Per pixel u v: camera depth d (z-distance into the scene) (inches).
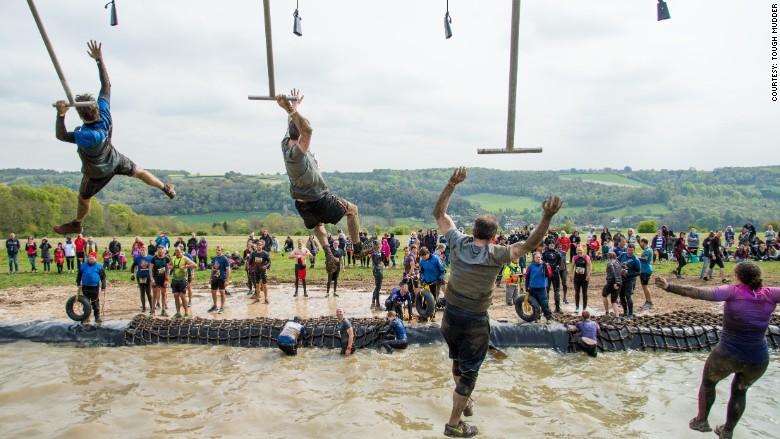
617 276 560.7
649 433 300.2
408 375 420.2
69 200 2655.0
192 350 504.4
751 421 311.4
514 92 204.2
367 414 330.3
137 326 535.2
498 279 818.2
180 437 303.0
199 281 912.3
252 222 3186.5
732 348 242.8
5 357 486.6
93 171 206.5
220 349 506.3
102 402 364.8
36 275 976.9
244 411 341.1
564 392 377.1
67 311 542.0
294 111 202.5
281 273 978.7
